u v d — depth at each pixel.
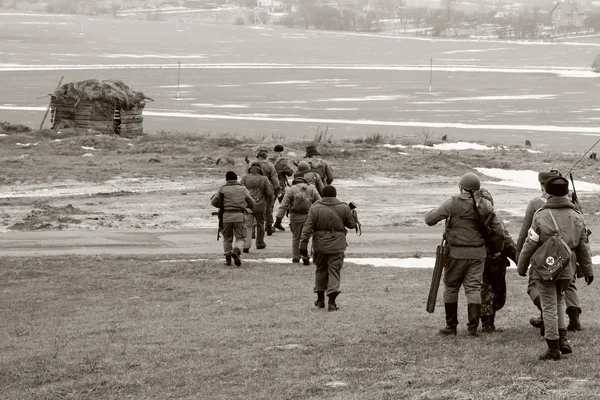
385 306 23.69
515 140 109.00
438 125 130.75
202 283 29.06
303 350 17.52
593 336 17.81
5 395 14.89
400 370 15.41
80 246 37.44
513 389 13.52
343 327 20.25
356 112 155.12
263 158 40.47
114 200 51.78
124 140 78.56
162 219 45.81
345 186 59.16
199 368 16.30
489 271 18.94
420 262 33.34
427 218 18.73
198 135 84.81
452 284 18.69
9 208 48.59
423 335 18.81
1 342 20.23
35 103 166.62
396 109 163.88
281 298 25.67
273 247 37.41
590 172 66.81
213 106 163.62
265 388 14.52
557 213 16.20
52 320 23.17
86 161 67.19
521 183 61.44
